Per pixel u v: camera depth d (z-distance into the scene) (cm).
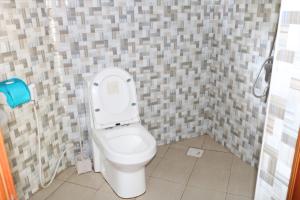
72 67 218
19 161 185
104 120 212
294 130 106
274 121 116
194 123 288
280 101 111
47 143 212
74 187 214
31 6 183
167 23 237
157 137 271
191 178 223
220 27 247
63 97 222
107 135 205
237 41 229
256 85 215
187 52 256
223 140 271
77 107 229
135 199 199
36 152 201
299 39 97
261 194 132
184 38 250
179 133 283
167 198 200
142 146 195
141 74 242
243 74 228
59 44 208
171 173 230
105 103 211
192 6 242
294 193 111
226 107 258
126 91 217
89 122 223
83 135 239
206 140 286
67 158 238
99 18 212
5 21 164
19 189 188
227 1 233
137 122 224
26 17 180
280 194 119
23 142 187
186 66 261
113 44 223
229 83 248
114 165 192
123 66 233
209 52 266
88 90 209
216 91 270
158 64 247
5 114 159
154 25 233
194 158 252
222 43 248
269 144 121
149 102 255
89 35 214
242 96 234
